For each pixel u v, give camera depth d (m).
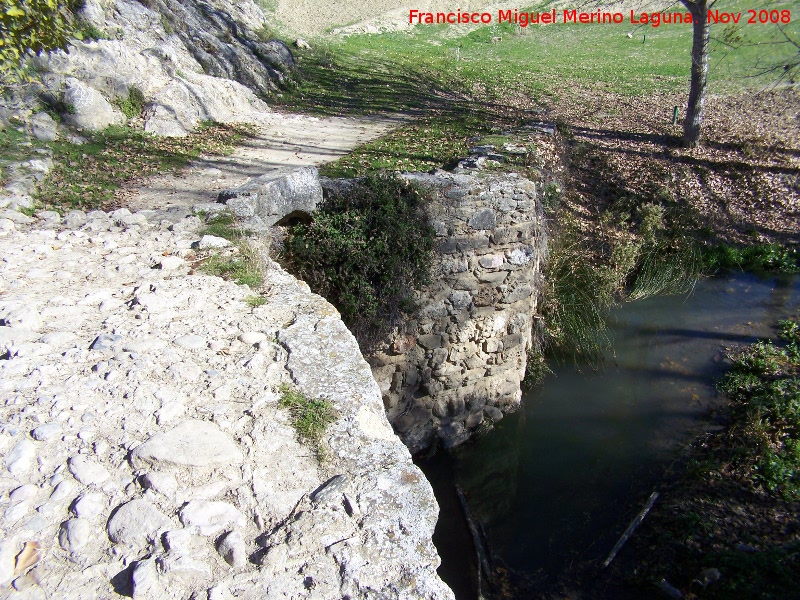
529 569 7.29
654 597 6.68
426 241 8.01
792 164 15.64
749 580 6.51
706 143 16.52
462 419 9.25
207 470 2.89
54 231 5.78
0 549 2.47
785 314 11.58
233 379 3.50
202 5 18.52
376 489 2.86
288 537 2.60
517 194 8.48
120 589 2.38
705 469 8.09
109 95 12.38
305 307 4.39
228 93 14.88
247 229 6.07
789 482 7.68
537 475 8.66
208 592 2.37
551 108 18.97
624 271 11.97
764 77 21.28
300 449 3.06
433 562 2.59
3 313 4.03
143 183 9.98
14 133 10.65
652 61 25.31
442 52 26.33
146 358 3.60
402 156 12.52
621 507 7.97
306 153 12.60
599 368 10.31
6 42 6.78
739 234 13.60
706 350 10.69
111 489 2.76
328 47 24.22
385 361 8.48
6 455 2.88
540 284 10.16
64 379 3.39
